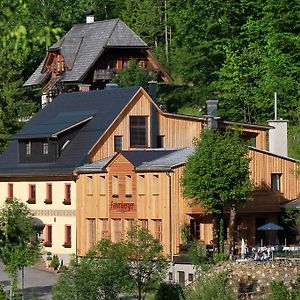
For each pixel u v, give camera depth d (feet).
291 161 457.27
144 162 440.45
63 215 481.05
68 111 515.91
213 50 645.92
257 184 447.42
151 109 492.54
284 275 356.38
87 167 466.29
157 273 326.03
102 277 305.53
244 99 609.83
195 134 501.97
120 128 483.92
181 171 425.69
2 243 380.78
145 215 435.53
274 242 447.01
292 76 603.26
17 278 398.83
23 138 504.43
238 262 372.38
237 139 411.75
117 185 448.24
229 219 430.20
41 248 451.53
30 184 504.02
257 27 635.25
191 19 655.76
